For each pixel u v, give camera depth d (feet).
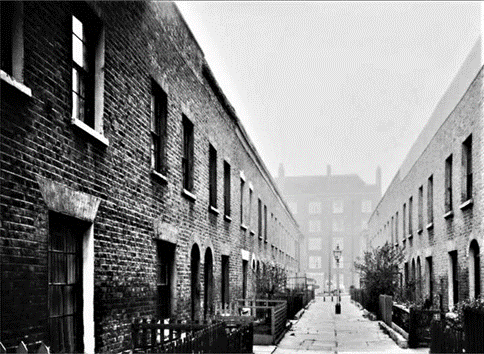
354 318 78.23
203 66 44.42
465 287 46.47
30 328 17.65
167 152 34.37
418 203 72.02
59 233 21.03
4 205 16.37
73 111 22.74
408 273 81.61
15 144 17.13
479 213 42.19
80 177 21.86
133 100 28.40
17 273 16.97
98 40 24.45
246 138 66.74
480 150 41.83
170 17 35.40
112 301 24.77
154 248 31.19
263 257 84.12
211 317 42.27
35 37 18.93
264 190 89.81
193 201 40.96
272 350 40.93
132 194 27.86
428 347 43.04
